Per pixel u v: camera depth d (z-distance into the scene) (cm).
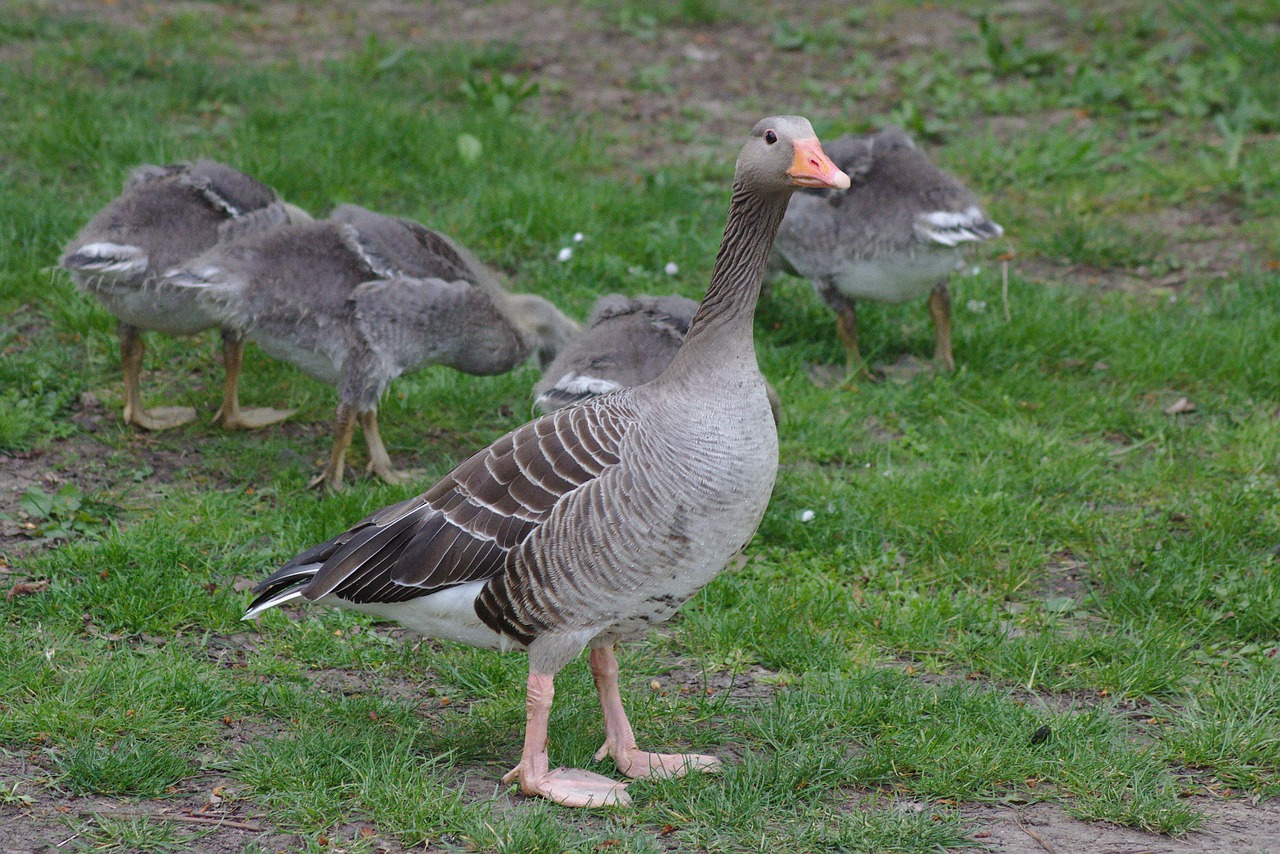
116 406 1106
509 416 1155
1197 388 1212
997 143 1773
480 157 1602
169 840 599
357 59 1922
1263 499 1001
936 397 1165
